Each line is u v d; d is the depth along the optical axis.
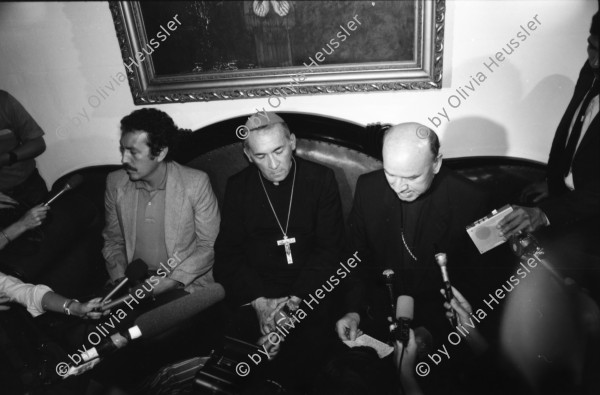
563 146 2.18
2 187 2.55
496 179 2.47
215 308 2.21
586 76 2.08
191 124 2.66
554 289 1.90
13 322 1.94
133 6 2.41
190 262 2.24
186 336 2.02
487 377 1.65
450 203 2.00
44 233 2.36
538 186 2.36
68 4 2.48
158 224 2.29
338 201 2.21
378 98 2.48
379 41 2.35
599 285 1.91
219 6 2.38
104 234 2.40
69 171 2.86
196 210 2.28
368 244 2.14
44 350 1.77
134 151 2.08
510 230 1.87
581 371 1.62
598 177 2.02
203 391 1.60
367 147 2.44
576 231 2.11
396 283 2.09
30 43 2.58
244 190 2.21
